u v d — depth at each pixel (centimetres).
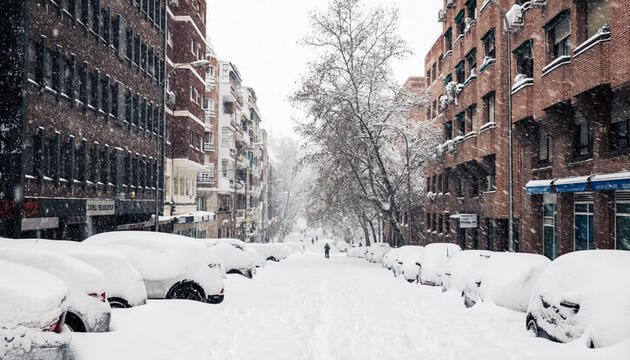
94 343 706
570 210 1984
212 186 4841
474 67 3106
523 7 2266
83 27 2208
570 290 743
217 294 1259
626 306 638
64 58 2047
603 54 1570
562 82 1806
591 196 1845
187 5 3716
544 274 848
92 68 2302
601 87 1606
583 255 783
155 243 1242
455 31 3519
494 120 2645
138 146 2923
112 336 753
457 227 3603
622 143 1634
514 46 2375
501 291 1070
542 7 2020
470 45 3073
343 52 3762
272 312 1245
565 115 1936
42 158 1839
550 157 2167
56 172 1958
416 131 3994
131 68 2795
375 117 3759
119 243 1232
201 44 4175
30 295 538
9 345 502
